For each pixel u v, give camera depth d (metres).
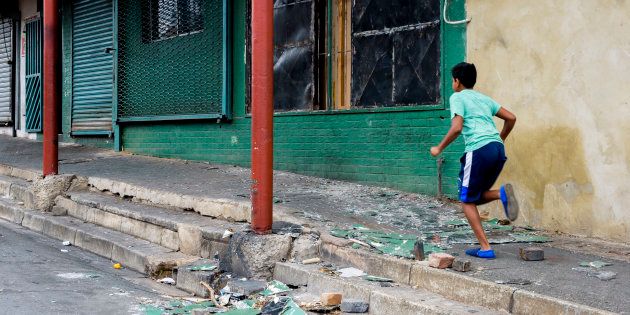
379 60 8.74
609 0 6.34
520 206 7.11
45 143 9.58
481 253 5.32
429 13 8.15
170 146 12.04
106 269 6.73
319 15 9.51
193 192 8.22
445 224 6.82
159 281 6.23
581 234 6.58
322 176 9.44
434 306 4.34
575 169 6.63
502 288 4.31
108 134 13.47
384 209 7.44
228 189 8.52
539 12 6.93
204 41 11.20
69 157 12.44
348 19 9.20
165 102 12.06
